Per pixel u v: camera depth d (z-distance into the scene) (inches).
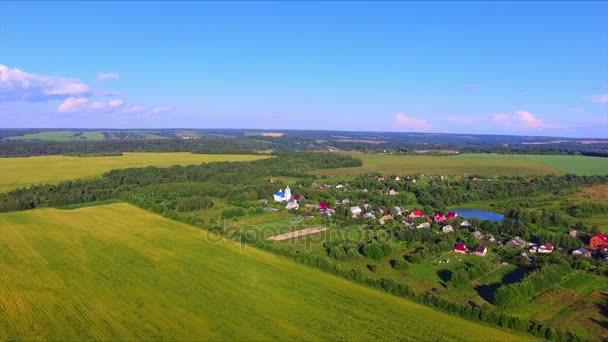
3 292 1987.0
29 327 1651.1
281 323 1724.9
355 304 1925.4
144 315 1770.4
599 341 1631.4
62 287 2057.1
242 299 1953.7
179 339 1581.0
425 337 1633.9
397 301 1972.2
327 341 1589.6
